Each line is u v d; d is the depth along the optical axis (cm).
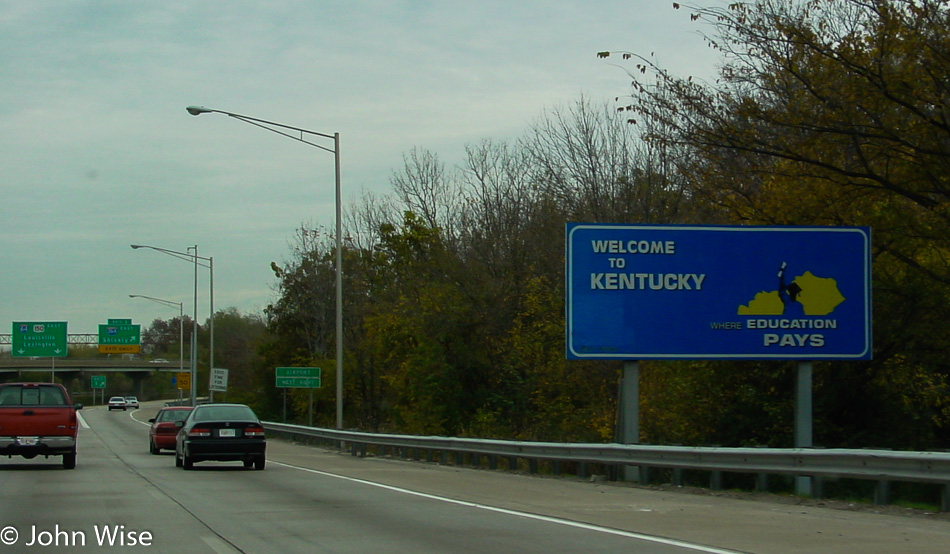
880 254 2467
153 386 14812
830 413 2539
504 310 4316
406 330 4506
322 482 1958
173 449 3294
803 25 2195
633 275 2089
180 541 1108
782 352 2111
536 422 3862
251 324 12312
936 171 2244
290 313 6438
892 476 1365
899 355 2489
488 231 4594
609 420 3180
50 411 2250
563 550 1035
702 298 2103
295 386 4494
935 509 1353
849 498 1823
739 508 1443
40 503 1515
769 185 2442
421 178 5112
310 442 4056
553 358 3669
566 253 2083
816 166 2339
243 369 8781
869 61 2120
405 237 4825
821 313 2123
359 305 5750
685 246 2108
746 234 2125
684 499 1596
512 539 1120
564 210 4119
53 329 7269
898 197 2419
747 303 2109
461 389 4366
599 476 1986
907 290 2439
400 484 1909
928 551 1002
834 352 2120
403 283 5034
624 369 2100
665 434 2762
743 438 2545
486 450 2339
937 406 2592
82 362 9719
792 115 2239
